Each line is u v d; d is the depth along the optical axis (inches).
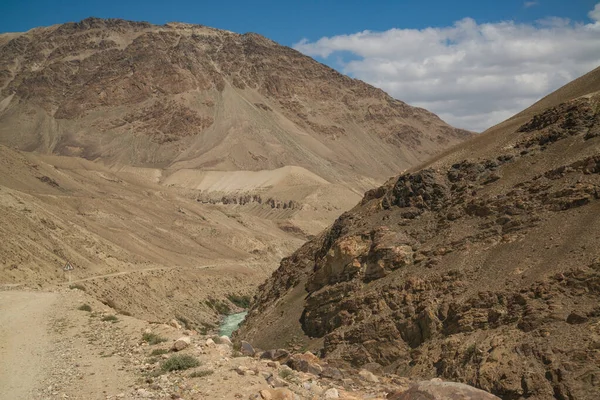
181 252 5890.8
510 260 1656.0
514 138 2241.6
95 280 3152.1
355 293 2047.2
